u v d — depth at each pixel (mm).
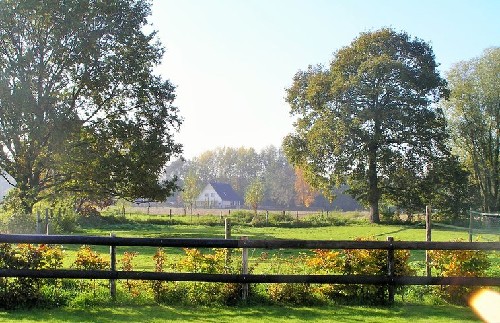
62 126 30547
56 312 8773
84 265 10016
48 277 9109
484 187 59844
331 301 9586
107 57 32688
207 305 9328
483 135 59125
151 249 22828
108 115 34188
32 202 31109
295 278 9227
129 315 8586
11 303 9055
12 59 31719
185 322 8156
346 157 46438
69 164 31297
